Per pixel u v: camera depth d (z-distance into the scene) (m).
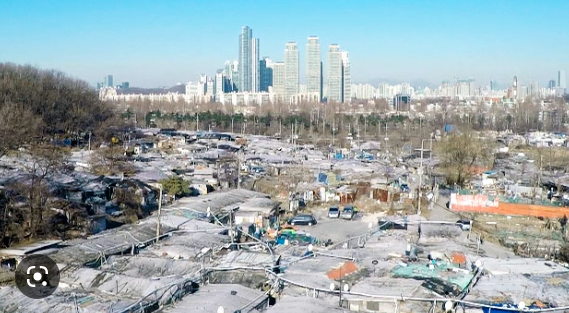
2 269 21.16
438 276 17.95
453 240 24.02
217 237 23.62
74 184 31.75
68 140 55.12
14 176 28.53
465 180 44.47
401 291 16.52
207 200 31.41
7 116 40.94
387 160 54.38
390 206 35.56
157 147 59.59
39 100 54.88
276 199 37.88
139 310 15.34
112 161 41.16
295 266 19.11
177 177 37.09
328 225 31.41
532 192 38.81
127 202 32.38
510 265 19.53
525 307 15.28
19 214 26.11
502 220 32.16
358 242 23.31
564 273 18.70
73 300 16.17
